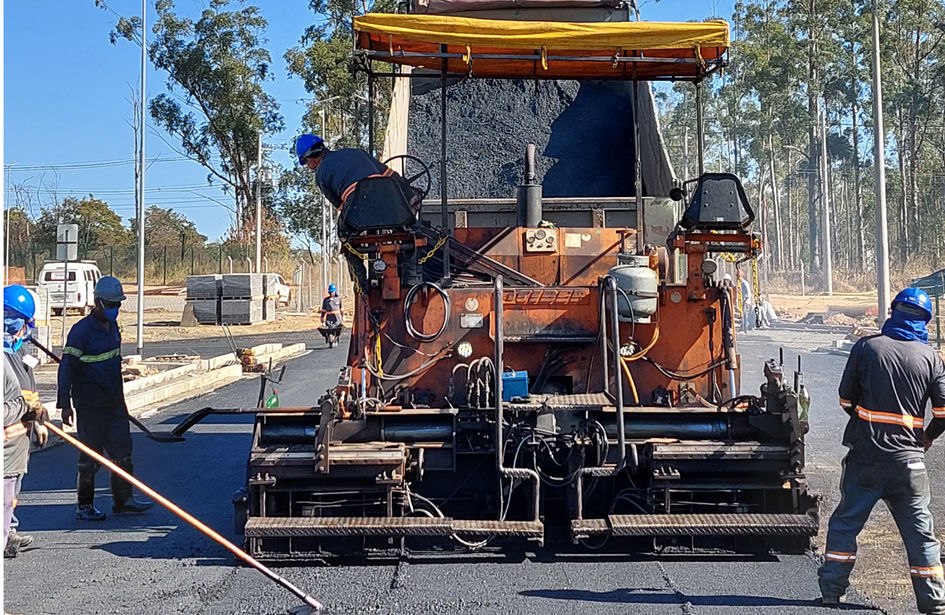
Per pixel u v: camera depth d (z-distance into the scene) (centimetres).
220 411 732
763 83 6338
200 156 5859
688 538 617
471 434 647
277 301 4756
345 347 2731
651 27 697
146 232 7338
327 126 5091
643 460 622
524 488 641
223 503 824
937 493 809
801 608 518
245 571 610
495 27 692
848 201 8681
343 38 4600
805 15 6381
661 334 693
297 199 5822
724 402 669
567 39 697
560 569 596
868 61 6147
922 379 509
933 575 500
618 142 941
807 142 7469
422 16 693
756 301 686
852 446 524
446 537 634
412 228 736
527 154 779
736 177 667
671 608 518
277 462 612
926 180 7031
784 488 614
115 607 541
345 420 635
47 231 6881
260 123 5631
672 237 698
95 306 773
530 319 691
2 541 391
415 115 996
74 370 762
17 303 643
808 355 2008
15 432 629
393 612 518
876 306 3762
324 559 623
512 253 735
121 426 784
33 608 542
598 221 789
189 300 3844
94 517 767
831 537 523
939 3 6328
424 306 694
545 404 620
